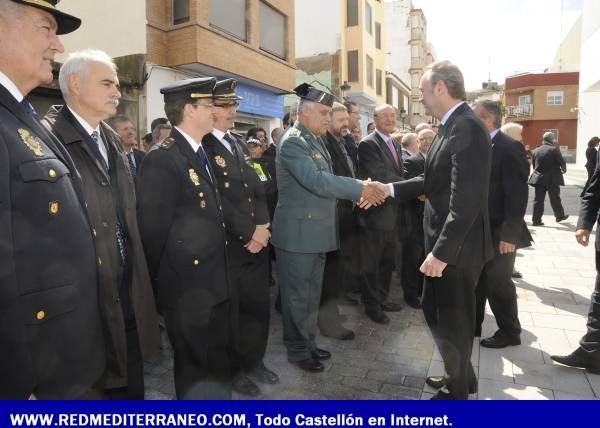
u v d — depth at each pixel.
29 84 1.54
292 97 17.02
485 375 2.93
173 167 2.24
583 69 23.73
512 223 3.11
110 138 2.26
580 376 2.90
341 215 4.14
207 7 9.54
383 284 4.28
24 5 1.46
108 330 1.92
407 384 2.86
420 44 37.19
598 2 20.20
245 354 2.86
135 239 2.21
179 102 2.33
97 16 9.53
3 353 1.33
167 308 2.31
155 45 9.24
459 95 2.37
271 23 12.47
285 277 3.07
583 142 27.09
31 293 1.39
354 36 21.23
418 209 4.22
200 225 2.29
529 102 38.91
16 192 1.36
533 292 4.64
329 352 3.30
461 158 2.23
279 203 3.10
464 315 2.42
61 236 1.47
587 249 6.55
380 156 4.06
